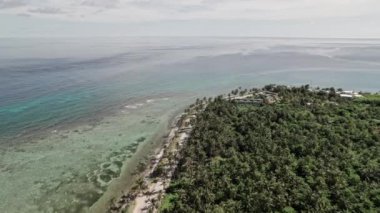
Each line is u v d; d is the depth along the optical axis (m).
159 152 115.12
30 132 134.00
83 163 108.12
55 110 163.75
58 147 120.19
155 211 79.56
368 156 99.12
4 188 93.00
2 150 117.00
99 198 88.50
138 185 92.69
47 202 86.81
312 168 91.44
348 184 85.12
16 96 187.88
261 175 87.06
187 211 73.81
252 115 136.12
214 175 89.50
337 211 73.19
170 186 89.56
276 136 114.19
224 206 75.25
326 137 112.56
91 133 134.38
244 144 108.75
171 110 169.38
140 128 141.00
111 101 184.38
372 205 76.50
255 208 73.94
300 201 77.06
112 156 113.31
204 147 106.75
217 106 151.75
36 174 100.81
